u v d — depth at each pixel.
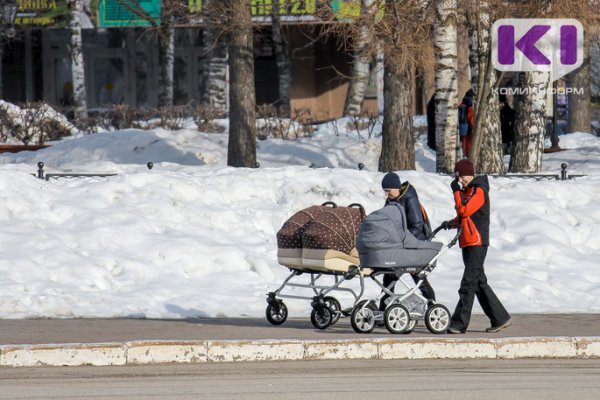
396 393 27.62
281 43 134.00
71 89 156.88
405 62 67.69
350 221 38.50
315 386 28.62
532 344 34.31
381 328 38.91
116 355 32.28
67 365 32.03
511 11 69.19
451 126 70.25
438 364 32.62
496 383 29.25
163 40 102.00
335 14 69.44
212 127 99.81
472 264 37.41
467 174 37.84
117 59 156.62
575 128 122.06
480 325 40.00
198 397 26.94
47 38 156.38
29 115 98.12
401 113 71.06
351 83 126.62
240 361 32.97
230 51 75.38
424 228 38.22
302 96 148.62
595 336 35.12
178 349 32.69
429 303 37.78
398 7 67.31
